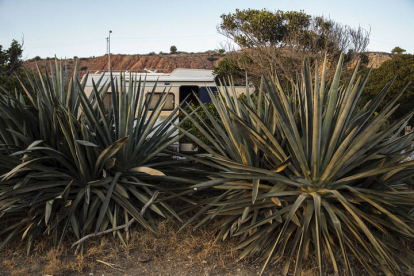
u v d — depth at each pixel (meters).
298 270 3.35
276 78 4.20
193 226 4.54
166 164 5.24
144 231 4.41
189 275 3.63
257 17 14.09
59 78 5.18
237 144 4.38
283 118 3.90
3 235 4.27
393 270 3.42
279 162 4.06
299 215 3.84
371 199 3.71
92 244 4.11
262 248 3.86
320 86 4.10
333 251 3.69
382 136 3.69
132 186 4.70
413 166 4.00
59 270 3.58
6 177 3.89
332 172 3.70
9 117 4.30
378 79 20.44
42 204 4.12
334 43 13.40
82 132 4.27
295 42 13.56
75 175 4.52
